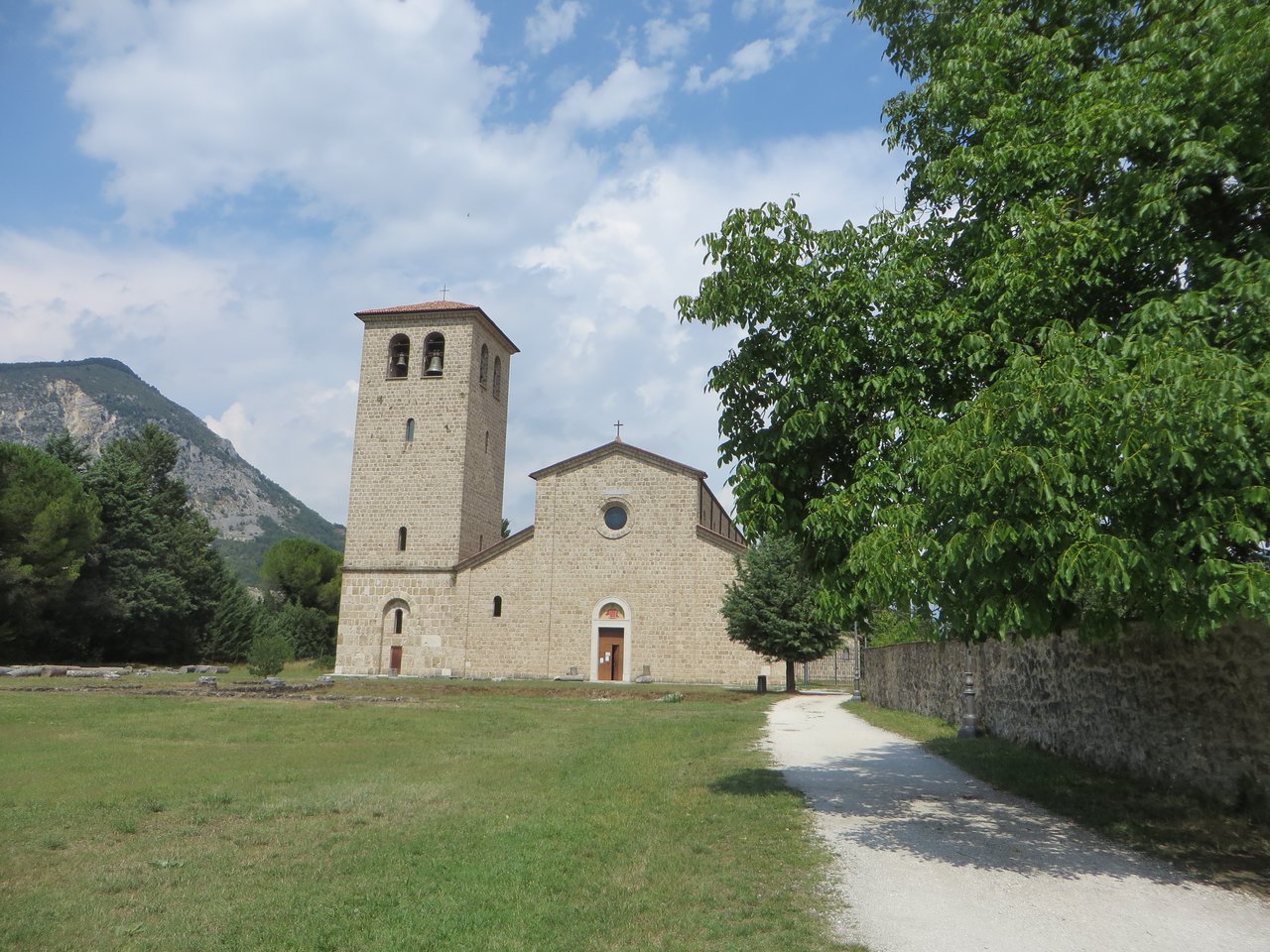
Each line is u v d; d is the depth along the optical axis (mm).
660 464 49438
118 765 13352
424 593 50562
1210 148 7910
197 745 16047
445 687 38719
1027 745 15773
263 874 7285
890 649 28031
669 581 48156
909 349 9820
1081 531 7004
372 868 7469
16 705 22234
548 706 28531
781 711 26859
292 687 33469
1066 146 9039
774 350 10719
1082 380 7117
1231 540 7141
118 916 6207
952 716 20734
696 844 8312
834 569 10102
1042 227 8758
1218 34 8188
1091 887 7055
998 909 6453
